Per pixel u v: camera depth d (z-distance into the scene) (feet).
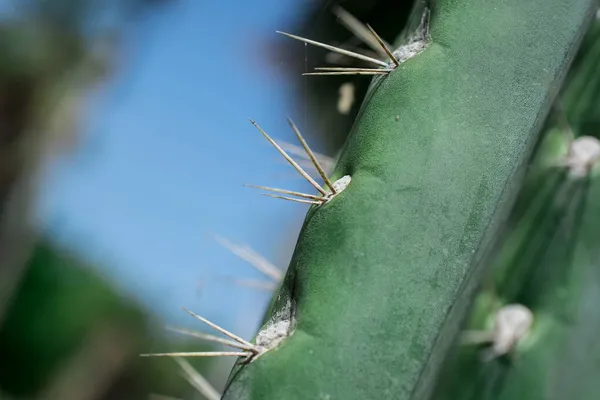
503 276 0.54
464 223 0.54
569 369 0.53
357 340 0.53
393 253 0.54
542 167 0.55
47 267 2.11
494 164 0.55
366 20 0.84
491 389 0.53
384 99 0.56
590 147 0.55
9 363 2.05
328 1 0.86
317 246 0.54
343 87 0.77
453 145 0.55
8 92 1.90
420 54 0.57
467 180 0.55
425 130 0.55
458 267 0.54
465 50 0.57
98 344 2.03
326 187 0.56
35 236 1.96
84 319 2.07
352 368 0.52
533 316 0.54
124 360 2.00
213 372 1.39
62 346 2.07
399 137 0.55
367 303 0.53
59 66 1.90
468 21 0.57
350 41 0.87
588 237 0.54
